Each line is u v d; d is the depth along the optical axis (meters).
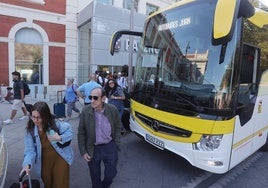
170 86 4.58
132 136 7.14
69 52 16.55
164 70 4.83
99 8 14.17
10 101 13.38
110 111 3.53
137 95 5.45
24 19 14.73
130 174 4.79
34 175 4.30
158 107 4.66
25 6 14.65
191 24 4.47
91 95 3.37
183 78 4.38
